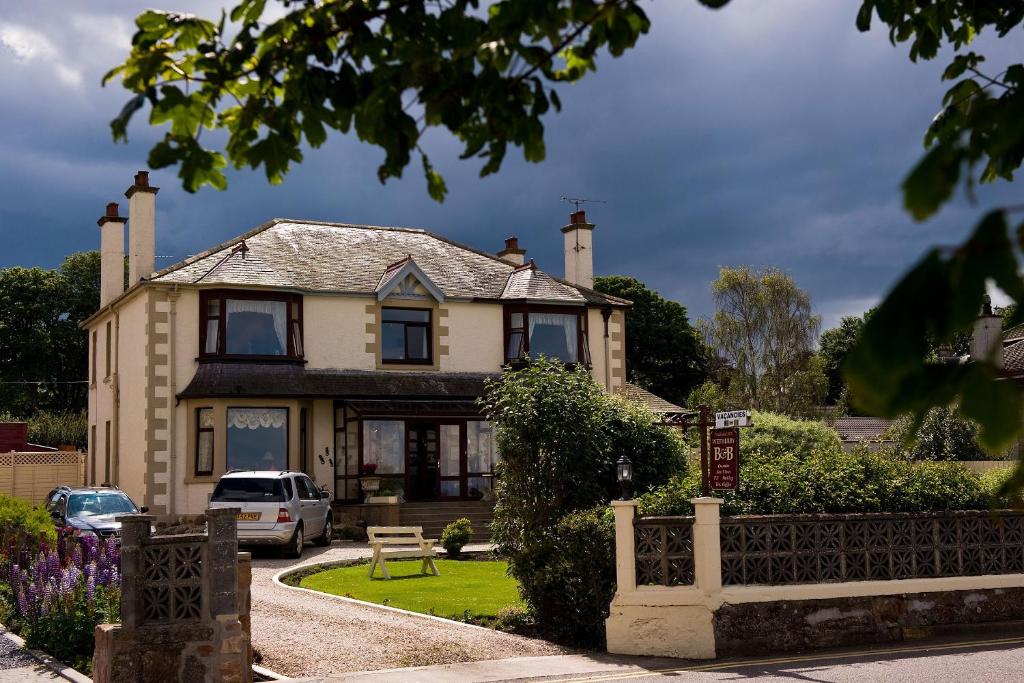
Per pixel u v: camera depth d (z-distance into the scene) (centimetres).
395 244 3231
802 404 4731
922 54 468
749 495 1284
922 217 171
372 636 1195
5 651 1120
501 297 3073
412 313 2972
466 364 3002
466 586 1697
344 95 390
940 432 2709
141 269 2783
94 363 3303
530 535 1361
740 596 1168
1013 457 1357
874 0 453
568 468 1376
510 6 372
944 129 411
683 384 5688
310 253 2980
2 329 5184
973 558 1309
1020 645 1173
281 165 402
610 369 3191
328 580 1806
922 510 1304
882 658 1103
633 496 1394
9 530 1622
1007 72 399
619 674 1035
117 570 1195
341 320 2847
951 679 956
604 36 401
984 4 442
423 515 2719
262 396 2623
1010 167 337
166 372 2608
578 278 3450
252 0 387
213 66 379
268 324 2730
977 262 161
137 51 384
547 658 1116
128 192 2836
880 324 167
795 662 1095
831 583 1223
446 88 393
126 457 2784
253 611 1376
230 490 2128
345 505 2705
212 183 395
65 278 5450
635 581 1179
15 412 5088
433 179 412
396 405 2789
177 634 901
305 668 1041
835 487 1308
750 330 4847
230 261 2738
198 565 917
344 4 397
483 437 2955
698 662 1110
